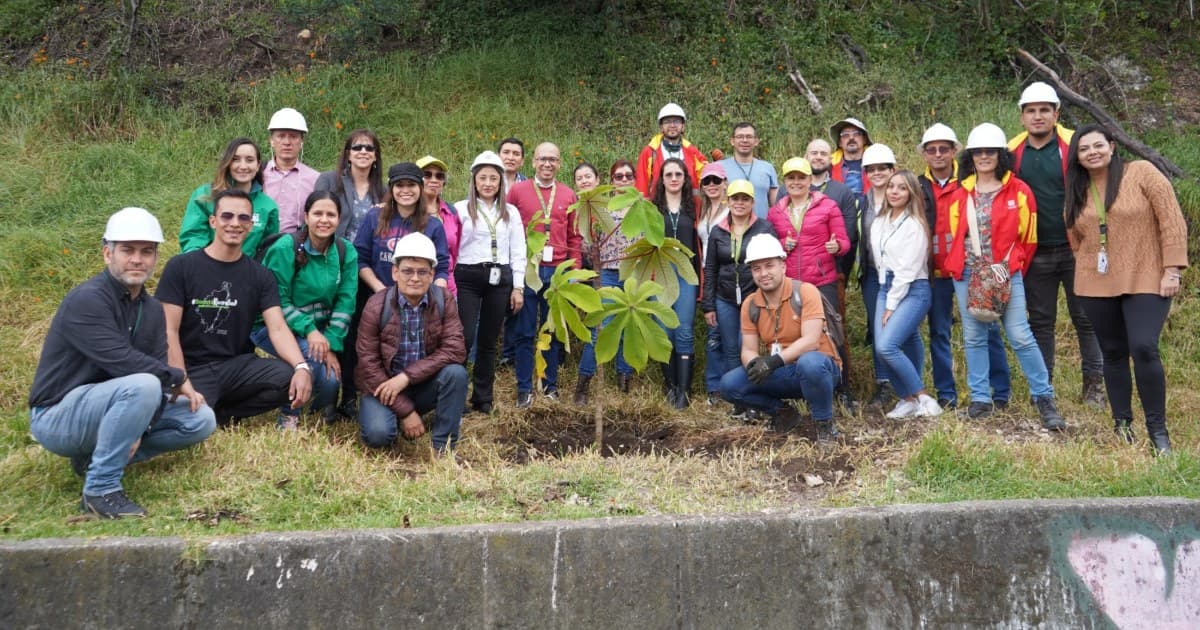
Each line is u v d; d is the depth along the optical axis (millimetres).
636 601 3607
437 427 5195
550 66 10125
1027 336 5566
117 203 8023
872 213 6180
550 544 3584
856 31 10938
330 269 5227
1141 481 4480
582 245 6453
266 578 3424
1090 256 5070
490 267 5871
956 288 5727
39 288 6906
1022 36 10922
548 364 6398
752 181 6793
